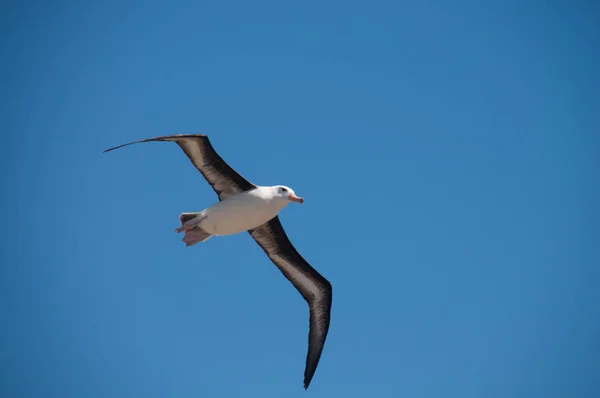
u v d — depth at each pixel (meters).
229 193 15.91
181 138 14.66
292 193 15.89
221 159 15.29
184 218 15.67
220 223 15.45
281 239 17.25
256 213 15.59
